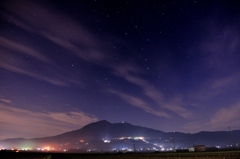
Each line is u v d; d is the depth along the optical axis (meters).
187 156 48.00
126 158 53.62
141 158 51.12
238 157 35.91
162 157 50.31
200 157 42.50
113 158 55.62
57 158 61.09
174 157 47.12
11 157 58.84
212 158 39.00
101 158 57.53
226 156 39.34
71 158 60.22
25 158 55.09
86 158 58.94
